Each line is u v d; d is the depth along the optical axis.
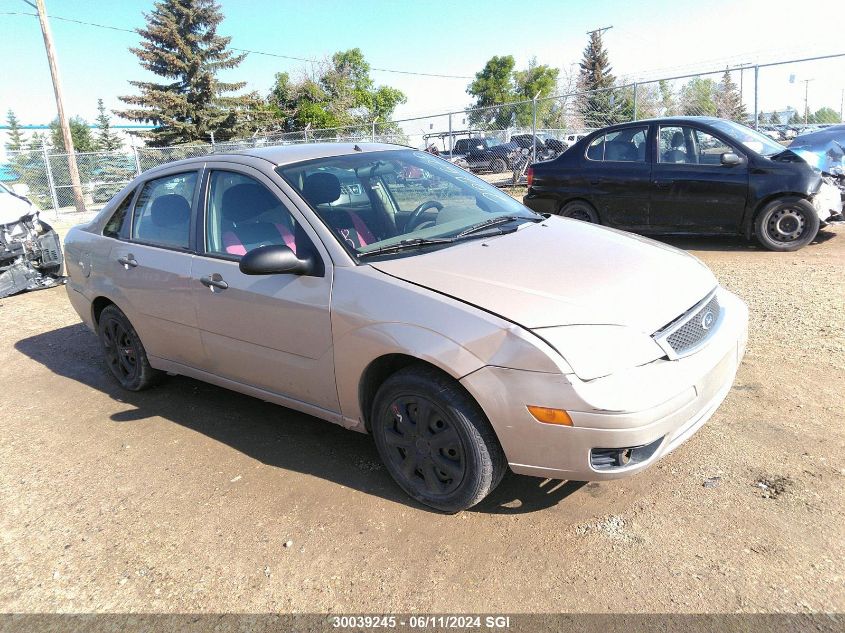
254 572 2.66
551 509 2.90
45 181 22.80
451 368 2.59
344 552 2.73
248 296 3.36
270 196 3.44
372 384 3.07
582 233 3.51
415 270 2.92
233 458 3.62
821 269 6.41
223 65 39.59
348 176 3.60
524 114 18.86
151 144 38.31
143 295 4.07
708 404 2.73
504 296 2.67
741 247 7.91
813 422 3.39
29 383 5.13
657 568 2.46
